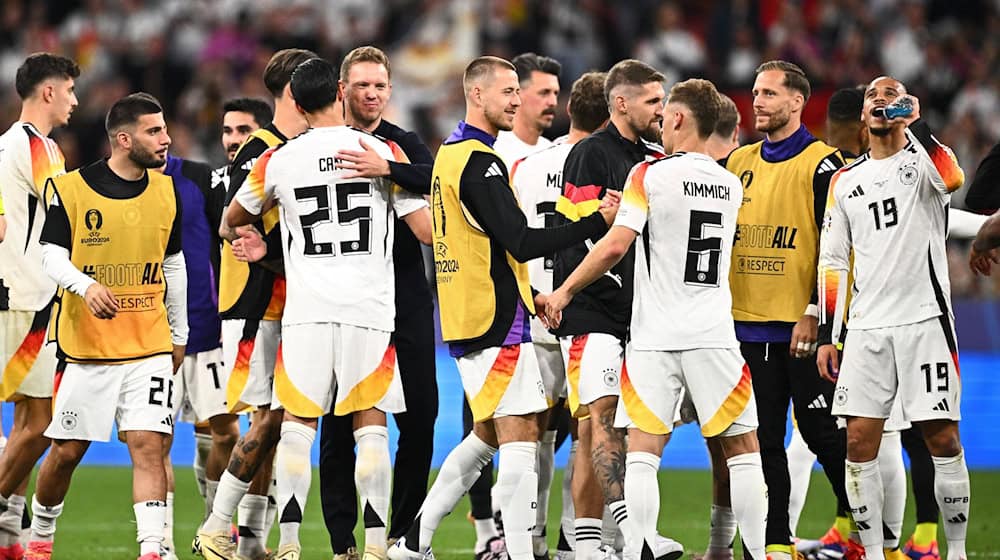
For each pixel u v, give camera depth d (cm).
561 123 6269
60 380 2311
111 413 2300
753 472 2148
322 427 2500
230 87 7238
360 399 2236
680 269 2144
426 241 2317
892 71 7144
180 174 2742
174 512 3569
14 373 2561
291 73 2434
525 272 2259
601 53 7294
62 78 2689
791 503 2625
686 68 7169
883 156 2361
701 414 2144
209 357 2730
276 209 2403
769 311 2473
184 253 2717
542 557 2633
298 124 2442
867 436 2361
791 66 2498
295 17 7606
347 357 2222
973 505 3634
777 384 2475
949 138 6806
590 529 2342
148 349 2314
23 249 2603
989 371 5712
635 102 2381
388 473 2252
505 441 2220
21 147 2617
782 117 2483
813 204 2466
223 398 2723
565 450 4819
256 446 2392
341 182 2233
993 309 5850
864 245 2369
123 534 3152
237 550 2538
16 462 2544
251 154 2414
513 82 2255
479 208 2180
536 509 2400
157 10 7756
